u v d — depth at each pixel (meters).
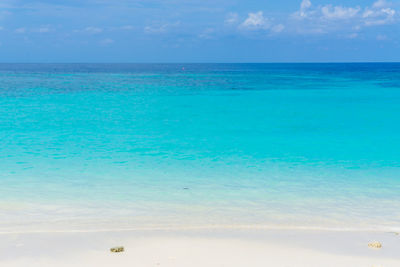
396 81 84.69
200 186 15.49
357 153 21.16
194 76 116.81
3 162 18.61
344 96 52.03
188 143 23.39
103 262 9.63
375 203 13.88
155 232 11.46
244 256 10.03
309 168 18.19
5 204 13.42
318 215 12.80
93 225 11.91
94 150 21.25
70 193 14.58
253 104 43.59
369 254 10.23
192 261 9.73
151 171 17.47
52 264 9.51
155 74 131.12
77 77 105.25
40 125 28.95
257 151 21.45
